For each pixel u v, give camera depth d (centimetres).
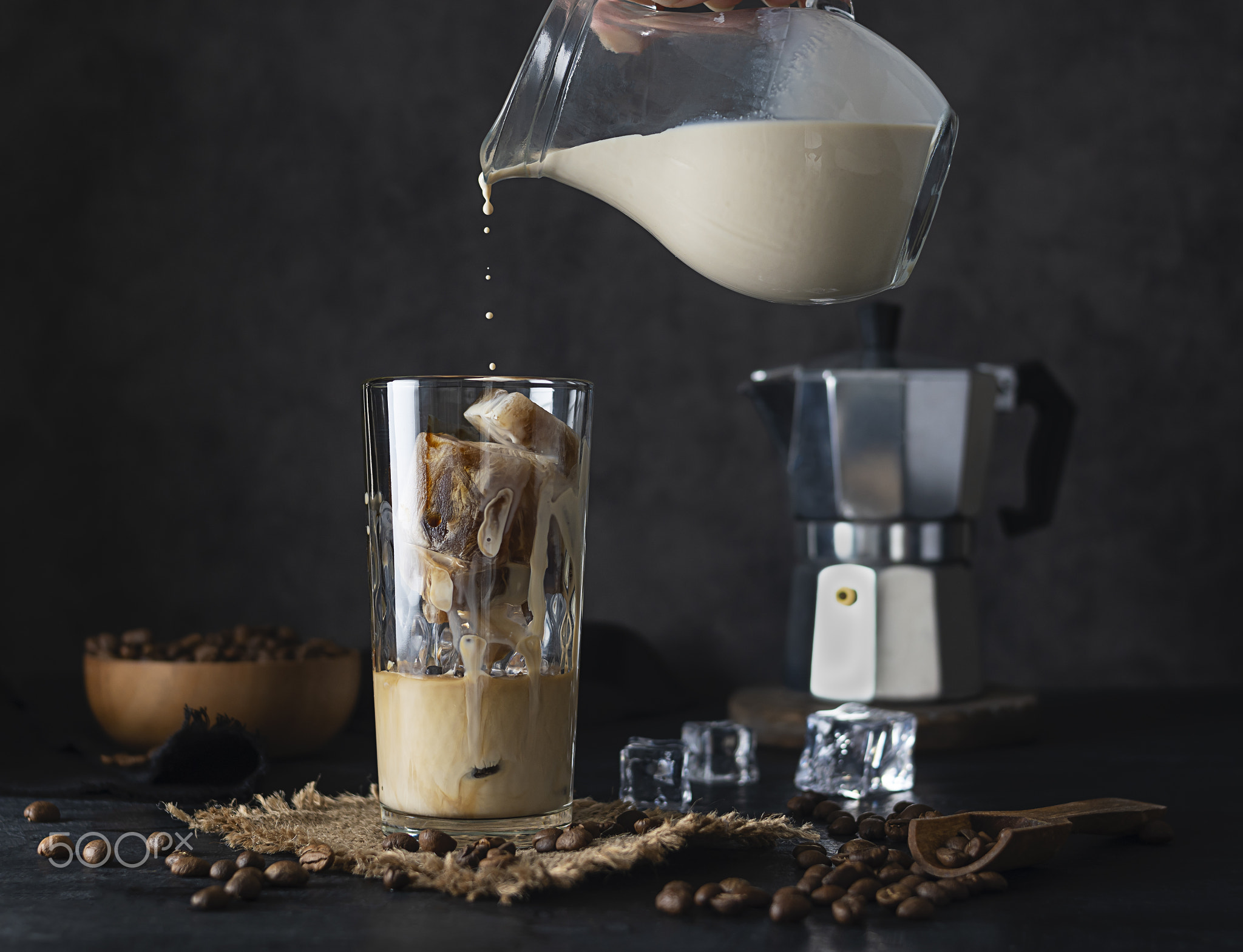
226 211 110
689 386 111
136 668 85
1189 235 111
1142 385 112
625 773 80
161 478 109
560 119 71
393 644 69
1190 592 111
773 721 92
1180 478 111
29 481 108
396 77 110
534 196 111
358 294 110
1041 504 97
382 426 69
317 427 110
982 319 112
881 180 69
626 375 111
